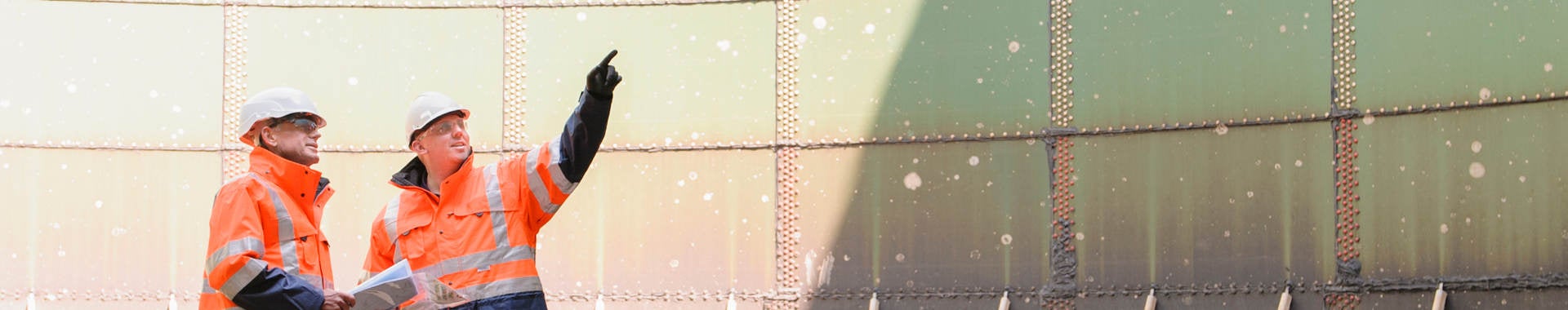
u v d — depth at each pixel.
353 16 10.50
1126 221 9.40
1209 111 9.23
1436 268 8.34
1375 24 8.70
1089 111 9.59
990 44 9.88
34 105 10.27
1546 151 7.94
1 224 10.15
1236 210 9.06
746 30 10.31
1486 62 8.24
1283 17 9.03
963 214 9.80
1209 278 9.10
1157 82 9.41
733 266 10.12
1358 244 8.65
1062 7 9.74
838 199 10.05
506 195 6.17
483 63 10.43
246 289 5.37
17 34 10.30
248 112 5.72
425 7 10.50
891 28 10.10
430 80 10.43
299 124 5.75
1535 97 8.01
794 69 10.21
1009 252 9.66
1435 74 8.45
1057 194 9.61
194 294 10.22
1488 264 8.14
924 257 9.84
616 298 10.23
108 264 10.22
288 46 10.45
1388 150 8.59
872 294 9.90
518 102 10.37
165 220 10.27
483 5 10.50
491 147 10.34
